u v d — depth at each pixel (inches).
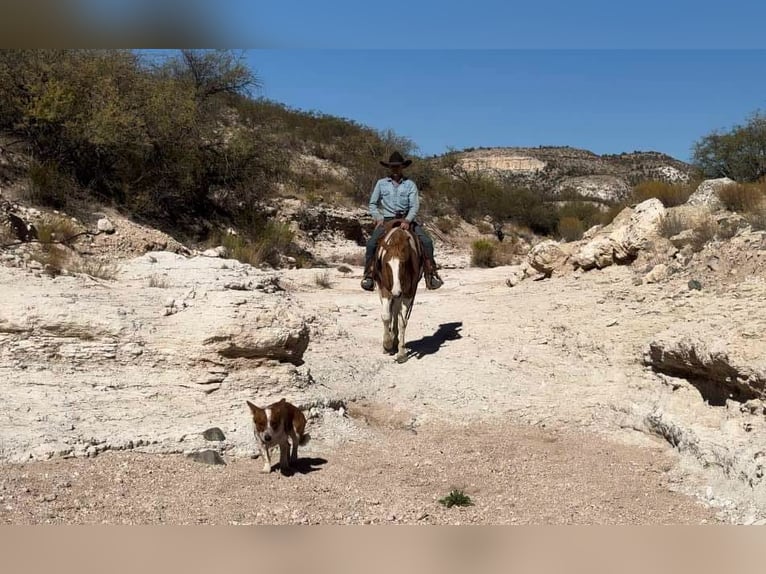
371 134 1728.6
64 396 318.0
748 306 431.2
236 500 254.2
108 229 700.7
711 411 347.9
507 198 1840.6
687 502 272.7
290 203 1227.2
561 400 399.9
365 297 690.2
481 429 362.0
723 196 665.6
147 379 338.6
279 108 1731.1
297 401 344.5
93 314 351.9
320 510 251.0
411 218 483.2
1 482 246.7
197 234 936.3
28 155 781.9
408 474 296.2
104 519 229.6
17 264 469.1
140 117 859.4
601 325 502.6
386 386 415.5
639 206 666.8
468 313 594.6
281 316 366.9
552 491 281.4
